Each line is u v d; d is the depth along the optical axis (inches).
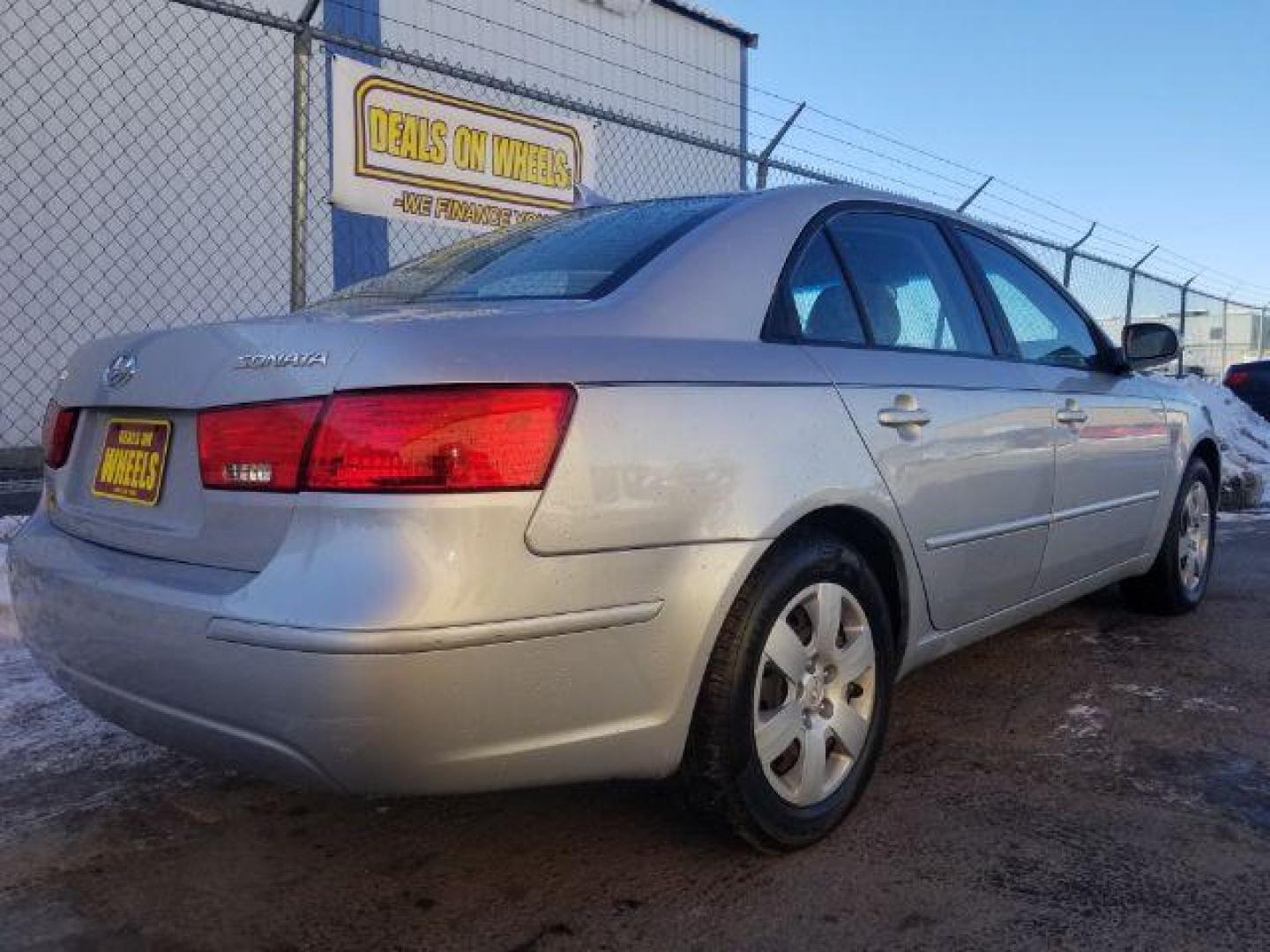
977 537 121.4
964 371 124.3
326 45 318.3
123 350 97.1
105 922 89.1
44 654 95.7
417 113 238.7
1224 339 713.6
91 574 89.1
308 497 76.8
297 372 80.5
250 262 361.7
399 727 74.0
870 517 104.9
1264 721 136.6
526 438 78.1
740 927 88.3
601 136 413.4
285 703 74.4
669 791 108.3
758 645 92.8
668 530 85.1
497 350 80.9
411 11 400.5
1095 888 94.4
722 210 112.0
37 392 322.3
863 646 105.3
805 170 312.5
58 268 323.6
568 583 79.4
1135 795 114.0
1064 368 148.9
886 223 127.8
